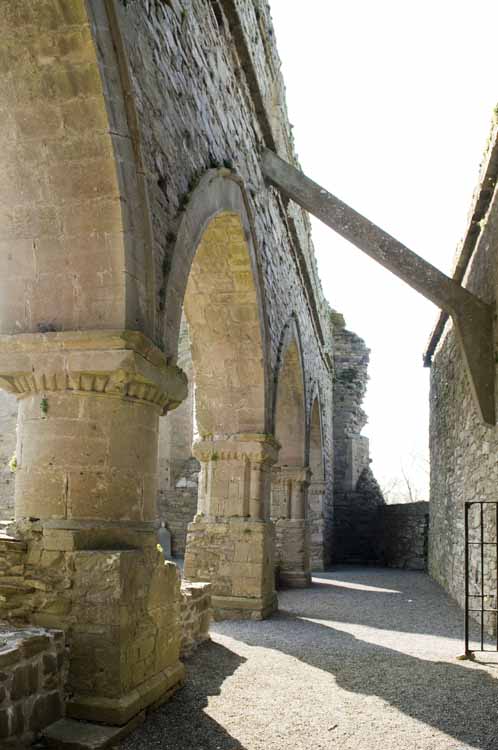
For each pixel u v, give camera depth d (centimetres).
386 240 948
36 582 427
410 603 1127
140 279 470
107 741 381
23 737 366
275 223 1059
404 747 414
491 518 831
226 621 850
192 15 617
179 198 564
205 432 920
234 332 898
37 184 454
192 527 903
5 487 1540
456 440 1191
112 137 441
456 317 901
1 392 1578
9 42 420
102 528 443
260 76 934
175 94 560
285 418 1433
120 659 413
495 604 793
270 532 928
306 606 1052
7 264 465
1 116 443
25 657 371
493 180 858
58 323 457
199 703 480
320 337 1784
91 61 423
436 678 582
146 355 459
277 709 480
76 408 451
